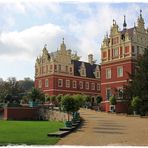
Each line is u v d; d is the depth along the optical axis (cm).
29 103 5459
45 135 2008
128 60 6138
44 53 8525
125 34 6312
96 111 5453
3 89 9400
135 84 4988
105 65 6575
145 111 4619
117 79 6284
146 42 6469
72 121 2752
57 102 5906
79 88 8594
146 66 4988
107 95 6438
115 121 3262
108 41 6619
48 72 8275
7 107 4775
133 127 2648
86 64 9194
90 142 1788
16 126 2827
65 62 8431
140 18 6456
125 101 5312
